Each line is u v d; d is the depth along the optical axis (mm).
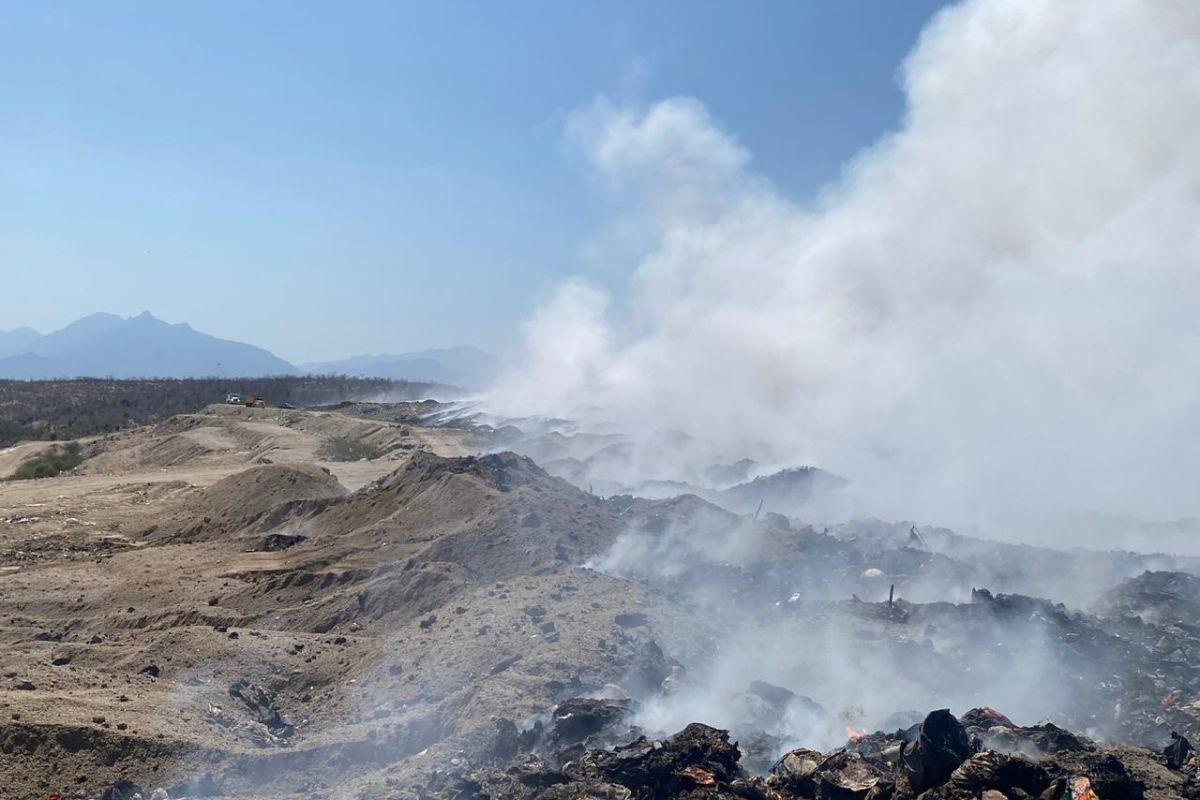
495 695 19047
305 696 22641
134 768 17547
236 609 32031
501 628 23500
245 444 80562
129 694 20469
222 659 23172
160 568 38500
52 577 37688
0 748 17422
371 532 39000
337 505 45781
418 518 39438
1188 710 20828
